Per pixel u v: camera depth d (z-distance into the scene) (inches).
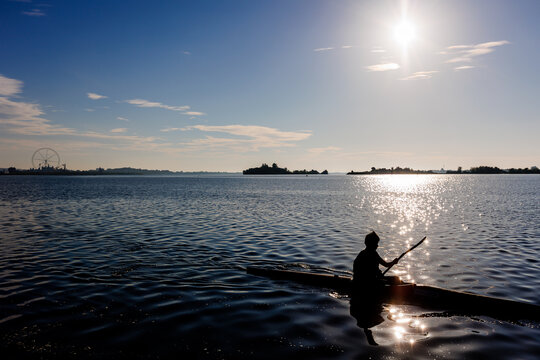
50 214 903.1
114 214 911.7
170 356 198.5
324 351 205.5
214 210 1028.5
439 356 199.9
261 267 395.5
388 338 223.5
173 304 278.1
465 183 4232.3
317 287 326.3
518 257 438.9
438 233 639.8
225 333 227.9
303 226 709.3
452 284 334.0
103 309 266.4
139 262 410.6
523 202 1337.4
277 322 246.5
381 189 2701.8
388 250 493.4
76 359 194.7
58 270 373.1
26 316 251.6
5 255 441.1
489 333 231.6
